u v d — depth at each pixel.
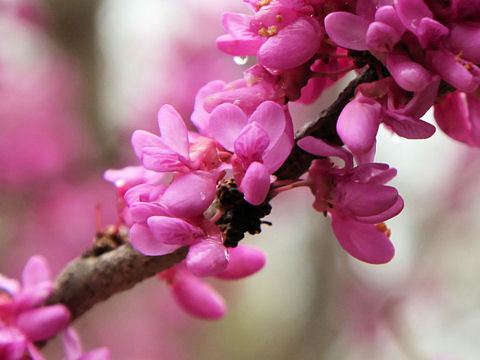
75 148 0.58
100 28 0.56
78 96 0.57
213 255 0.20
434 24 0.19
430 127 0.19
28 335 0.22
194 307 0.23
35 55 0.58
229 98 0.20
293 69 0.20
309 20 0.20
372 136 0.19
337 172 0.20
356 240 0.20
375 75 0.20
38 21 0.56
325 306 0.52
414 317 0.54
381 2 0.19
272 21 0.20
